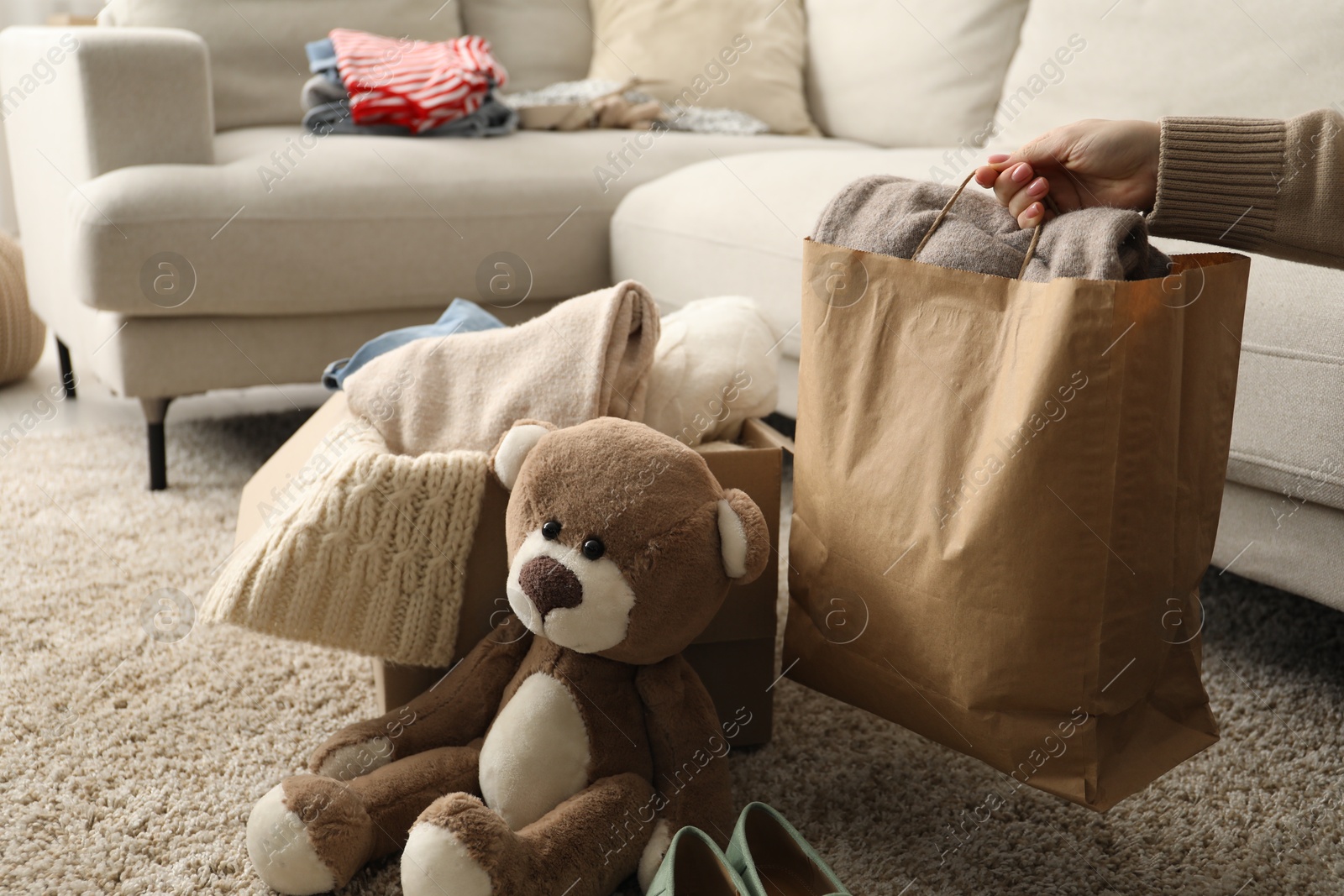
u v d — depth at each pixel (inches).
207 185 63.1
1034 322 29.4
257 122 85.1
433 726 35.7
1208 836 36.2
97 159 63.8
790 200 60.6
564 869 30.6
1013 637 30.8
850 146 85.9
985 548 30.6
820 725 42.7
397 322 71.6
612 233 75.0
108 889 32.5
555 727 33.3
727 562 32.8
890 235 34.7
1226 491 44.3
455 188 70.0
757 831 33.2
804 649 37.5
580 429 33.6
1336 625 50.9
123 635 48.1
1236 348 32.4
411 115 75.9
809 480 35.8
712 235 63.8
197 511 63.1
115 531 59.8
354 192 66.6
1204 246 44.8
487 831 29.1
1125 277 31.0
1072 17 67.3
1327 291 39.4
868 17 87.7
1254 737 41.6
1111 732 32.3
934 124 82.0
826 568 35.5
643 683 34.4
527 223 72.7
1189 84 58.7
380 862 33.9
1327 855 35.2
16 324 87.6
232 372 67.1
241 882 32.9
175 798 36.9
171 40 64.5
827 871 30.3
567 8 95.2
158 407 65.8
